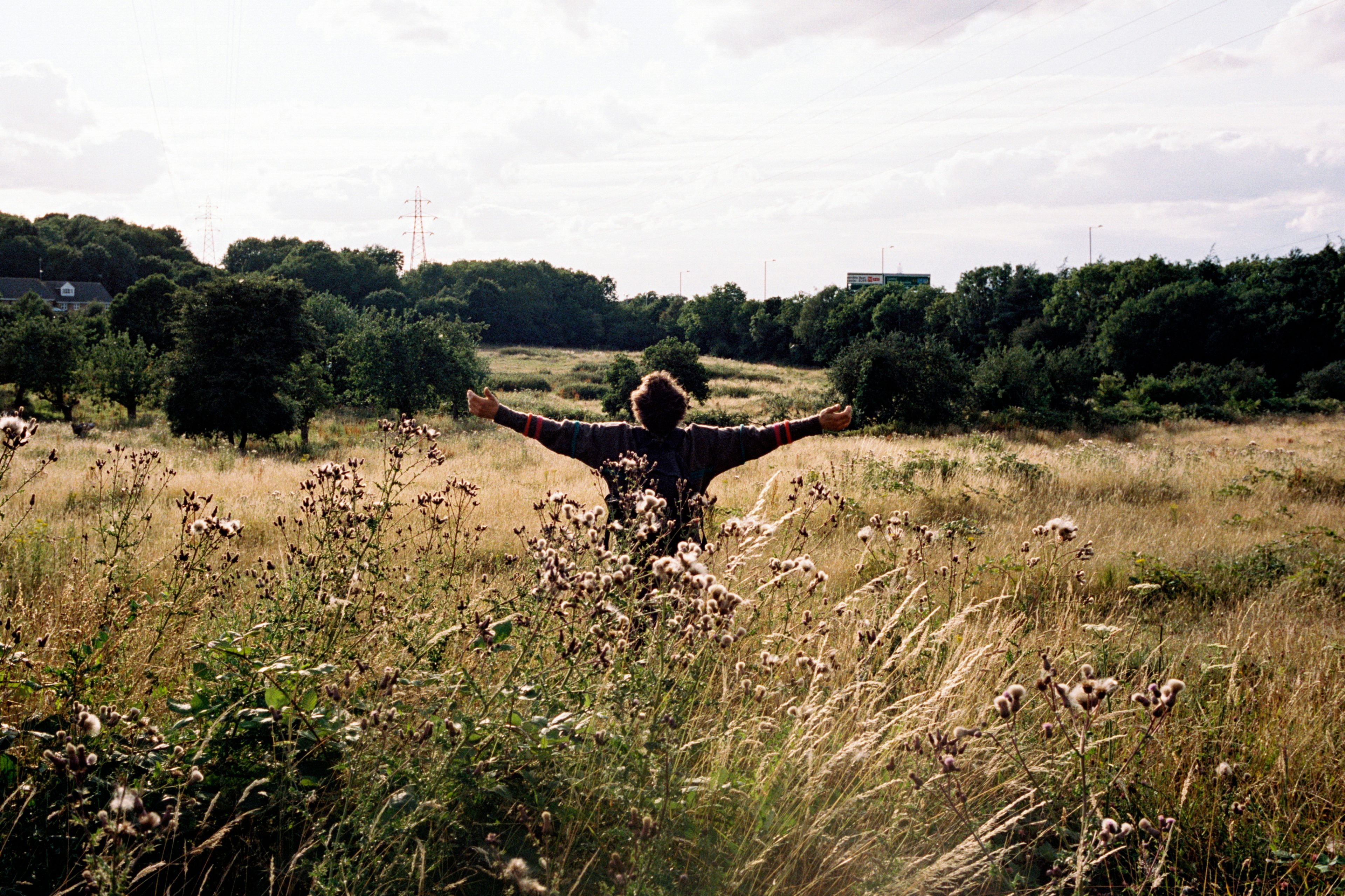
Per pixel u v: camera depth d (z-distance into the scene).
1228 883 2.35
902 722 2.60
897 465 13.54
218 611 3.03
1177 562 7.41
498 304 142.88
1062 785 2.55
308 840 1.94
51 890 1.68
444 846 1.85
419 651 2.58
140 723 1.96
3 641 2.44
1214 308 58.94
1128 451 19.02
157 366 36.31
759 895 2.02
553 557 2.43
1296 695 3.39
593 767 2.12
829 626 3.10
